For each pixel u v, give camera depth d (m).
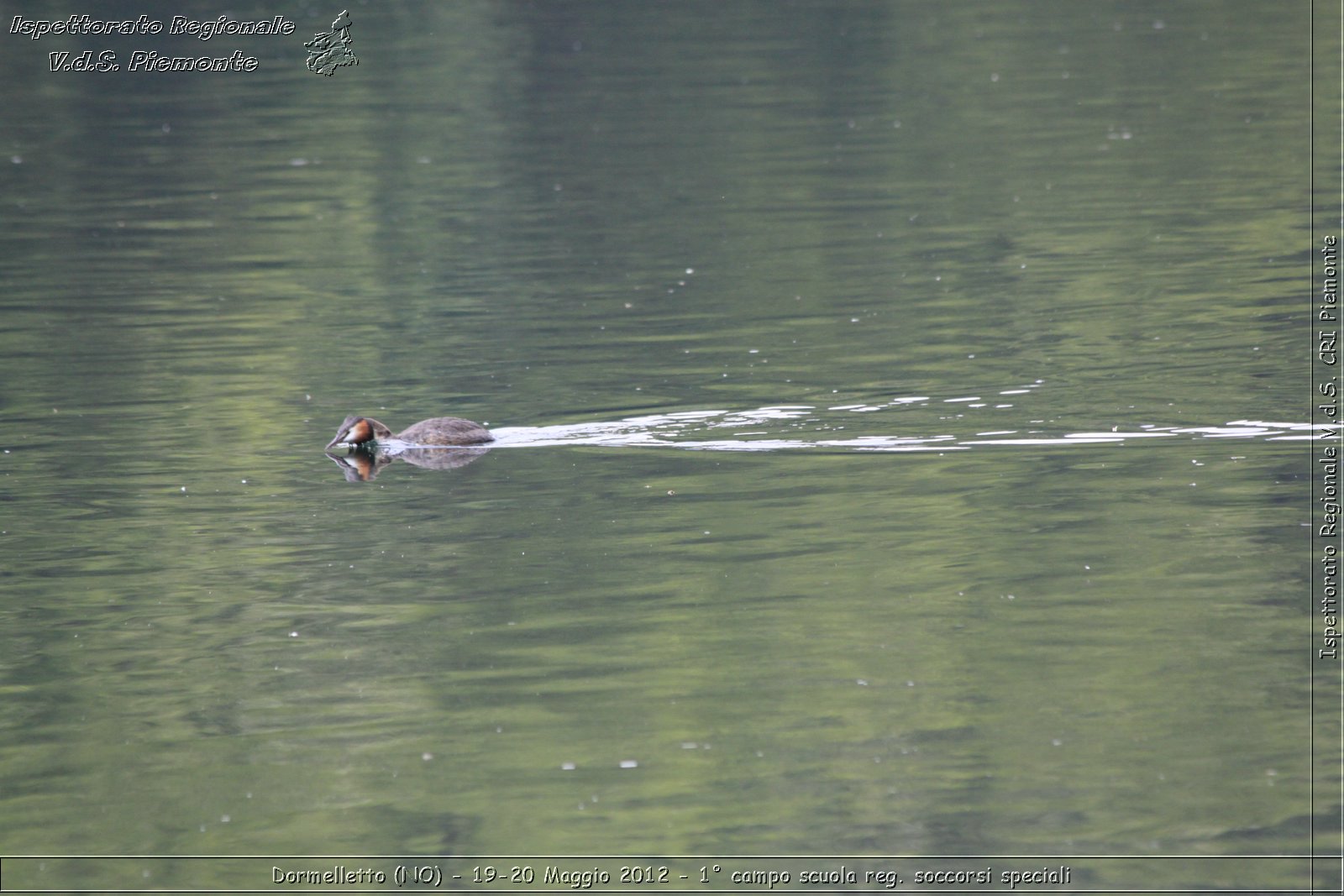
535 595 25.84
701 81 78.75
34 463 33.31
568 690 22.84
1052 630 24.06
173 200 60.50
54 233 56.06
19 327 45.00
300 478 32.00
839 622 24.56
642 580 26.23
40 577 27.17
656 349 40.69
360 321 45.06
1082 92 73.69
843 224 54.00
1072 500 28.78
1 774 21.03
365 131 70.94
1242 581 25.36
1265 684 22.30
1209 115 67.69
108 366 41.00
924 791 20.16
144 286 49.31
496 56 85.00
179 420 36.28
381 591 26.25
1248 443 31.14
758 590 25.72
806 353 39.44
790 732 21.53
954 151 63.81
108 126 72.62
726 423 34.06
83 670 23.84
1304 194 54.19
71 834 19.77
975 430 32.69
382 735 21.86
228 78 81.94
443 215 57.69
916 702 22.19
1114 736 21.20
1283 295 42.41
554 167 64.19
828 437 32.81
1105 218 52.66
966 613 24.69
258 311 46.38
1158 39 85.00
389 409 36.56
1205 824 19.36
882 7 96.12
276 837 19.66
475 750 21.38
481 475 31.64
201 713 22.50
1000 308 42.75
